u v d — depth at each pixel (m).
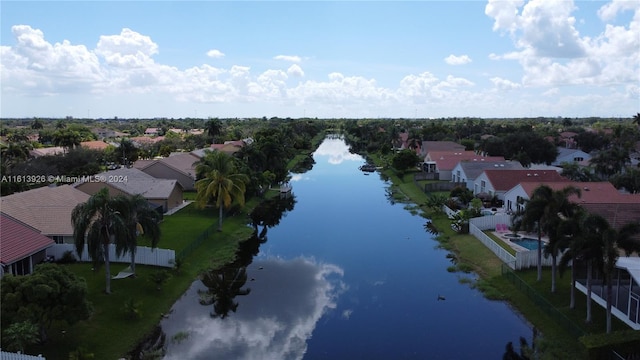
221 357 33.31
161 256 48.16
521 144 124.88
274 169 107.81
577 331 33.50
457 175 99.00
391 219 76.56
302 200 93.62
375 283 47.88
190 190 94.44
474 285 46.41
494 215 62.94
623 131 151.25
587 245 32.56
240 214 76.12
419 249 59.56
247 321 39.12
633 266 34.09
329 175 130.12
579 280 41.56
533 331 36.97
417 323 38.81
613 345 29.06
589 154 130.62
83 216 38.19
